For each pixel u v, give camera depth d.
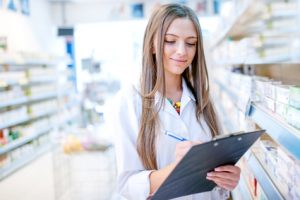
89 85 8.38
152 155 1.34
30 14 7.18
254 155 1.58
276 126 1.08
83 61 8.85
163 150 1.37
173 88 1.48
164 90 1.35
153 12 1.32
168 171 1.17
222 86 3.86
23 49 6.75
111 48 8.82
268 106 1.39
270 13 1.99
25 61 5.57
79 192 3.85
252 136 1.00
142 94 1.37
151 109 1.36
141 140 1.34
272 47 2.00
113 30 8.76
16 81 5.30
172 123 1.39
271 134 1.10
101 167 4.26
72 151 3.36
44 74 6.48
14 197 3.96
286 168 1.13
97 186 3.96
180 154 1.10
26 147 5.52
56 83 7.13
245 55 2.05
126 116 1.38
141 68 1.42
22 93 5.55
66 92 7.65
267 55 1.79
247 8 1.88
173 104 1.45
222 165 1.09
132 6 8.23
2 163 4.72
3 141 4.83
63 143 3.49
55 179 4.05
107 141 3.44
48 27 8.20
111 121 1.42
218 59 4.46
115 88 8.84
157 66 1.31
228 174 1.10
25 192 4.09
